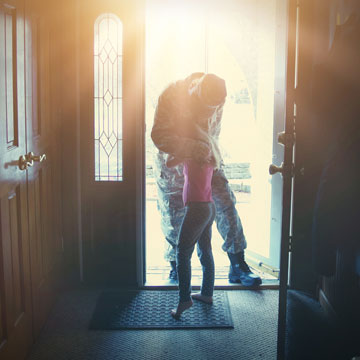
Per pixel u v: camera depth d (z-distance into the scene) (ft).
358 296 8.46
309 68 10.84
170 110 9.91
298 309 10.66
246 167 17.37
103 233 11.71
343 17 9.11
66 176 11.43
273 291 11.68
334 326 9.72
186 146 9.72
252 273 11.99
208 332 9.75
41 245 9.62
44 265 9.89
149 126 18.08
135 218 11.64
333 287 9.92
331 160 7.14
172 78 16.88
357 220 7.13
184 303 10.21
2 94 7.06
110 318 10.25
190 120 9.86
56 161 10.91
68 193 11.48
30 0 8.61
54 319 10.19
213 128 10.41
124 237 11.72
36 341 9.28
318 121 7.27
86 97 11.27
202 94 9.46
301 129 7.38
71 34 11.04
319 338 9.33
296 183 11.28
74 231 11.62
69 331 9.71
